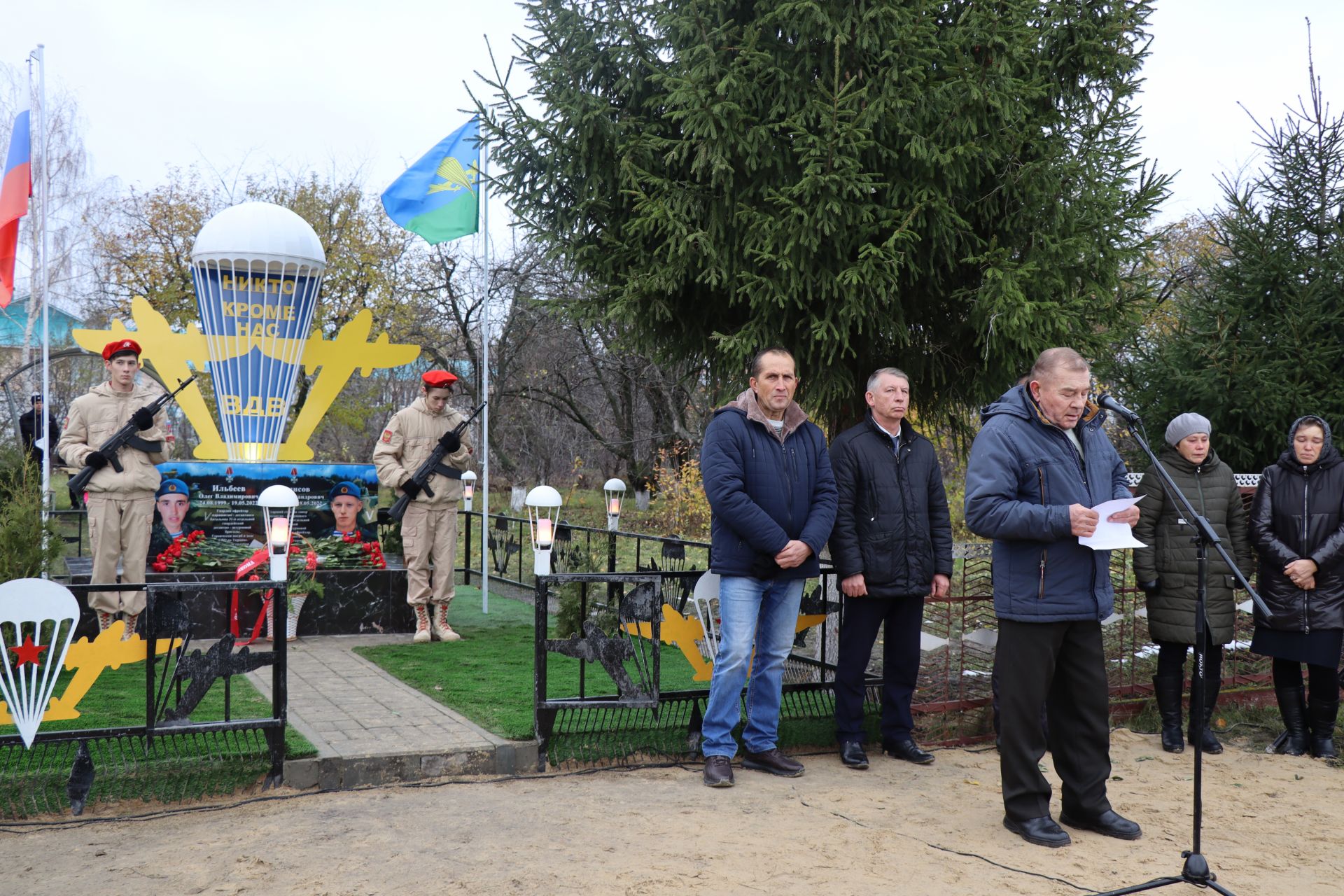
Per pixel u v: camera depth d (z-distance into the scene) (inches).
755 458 191.3
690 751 206.2
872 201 237.3
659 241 250.2
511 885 140.0
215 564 330.6
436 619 327.6
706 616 215.2
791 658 250.1
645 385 958.4
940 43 229.0
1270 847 163.9
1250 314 329.1
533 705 219.3
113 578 283.7
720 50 232.4
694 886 140.7
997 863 152.5
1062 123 244.2
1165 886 144.6
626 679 201.5
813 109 226.8
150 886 138.3
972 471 168.9
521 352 990.4
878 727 222.8
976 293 238.5
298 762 181.3
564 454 1143.0
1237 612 282.4
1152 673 261.0
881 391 206.5
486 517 387.5
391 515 318.0
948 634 234.5
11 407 631.2
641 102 249.0
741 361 256.7
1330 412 304.8
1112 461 173.9
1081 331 242.4
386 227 927.7
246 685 250.8
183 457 949.8
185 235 883.4
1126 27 234.8
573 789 185.9
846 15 223.5
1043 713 222.5
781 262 226.5
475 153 381.7
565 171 248.1
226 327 364.8
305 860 148.2
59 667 168.1
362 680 259.8
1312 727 227.5
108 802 168.4
